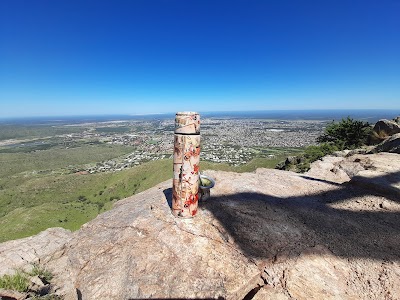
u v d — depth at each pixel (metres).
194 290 2.73
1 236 37.38
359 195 5.73
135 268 3.07
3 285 4.32
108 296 2.84
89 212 48.97
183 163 3.92
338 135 18.08
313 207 5.03
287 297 2.74
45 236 6.41
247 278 2.95
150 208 4.52
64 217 45.66
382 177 6.30
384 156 8.73
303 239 3.77
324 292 2.80
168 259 3.20
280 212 4.62
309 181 6.77
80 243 3.85
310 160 16.02
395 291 2.80
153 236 3.67
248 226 4.01
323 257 3.37
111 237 3.82
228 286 2.81
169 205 4.58
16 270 4.90
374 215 4.74
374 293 2.80
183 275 2.93
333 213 4.80
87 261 3.46
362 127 17.62
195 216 4.18
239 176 6.86
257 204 4.88
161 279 2.88
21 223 41.62
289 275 3.03
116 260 3.34
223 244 3.54
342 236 3.94
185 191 4.01
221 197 5.13
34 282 4.50
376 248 3.63
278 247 3.54
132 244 3.55
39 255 5.54
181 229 3.81
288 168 16.53
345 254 3.47
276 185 6.27
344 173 8.14
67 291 4.18
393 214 4.77
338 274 3.09
